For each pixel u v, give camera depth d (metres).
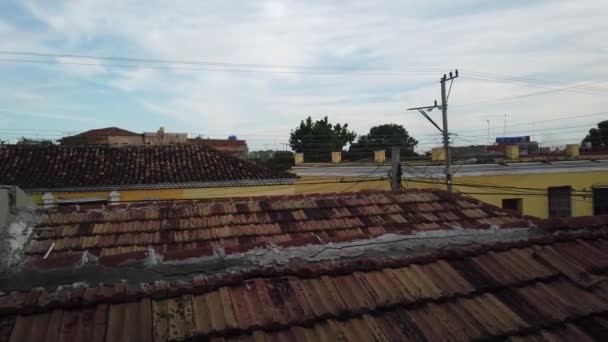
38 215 5.80
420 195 7.80
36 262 3.18
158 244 5.71
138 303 2.99
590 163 19.73
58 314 2.84
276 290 3.24
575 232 4.54
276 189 17.91
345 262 3.63
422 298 3.35
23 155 17.23
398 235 3.96
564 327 3.27
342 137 41.38
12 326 2.71
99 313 2.87
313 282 3.37
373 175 20.44
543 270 3.85
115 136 26.31
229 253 3.46
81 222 5.92
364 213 6.96
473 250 4.00
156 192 16.23
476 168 18.09
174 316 2.91
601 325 3.34
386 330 3.02
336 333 2.92
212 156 19.08
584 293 3.64
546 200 19.17
